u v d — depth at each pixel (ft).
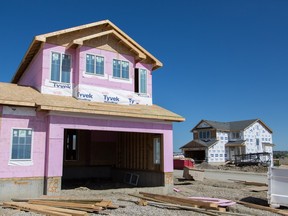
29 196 44.88
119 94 59.77
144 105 63.31
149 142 62.95
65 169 71.51
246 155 170.60
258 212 39.78
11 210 37.09
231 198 51.62
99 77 58.03
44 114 47.80
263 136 198.59
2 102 43.34
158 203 42.80
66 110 46.75
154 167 60.64
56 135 46.98
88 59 57.62
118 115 51.65
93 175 74.49
